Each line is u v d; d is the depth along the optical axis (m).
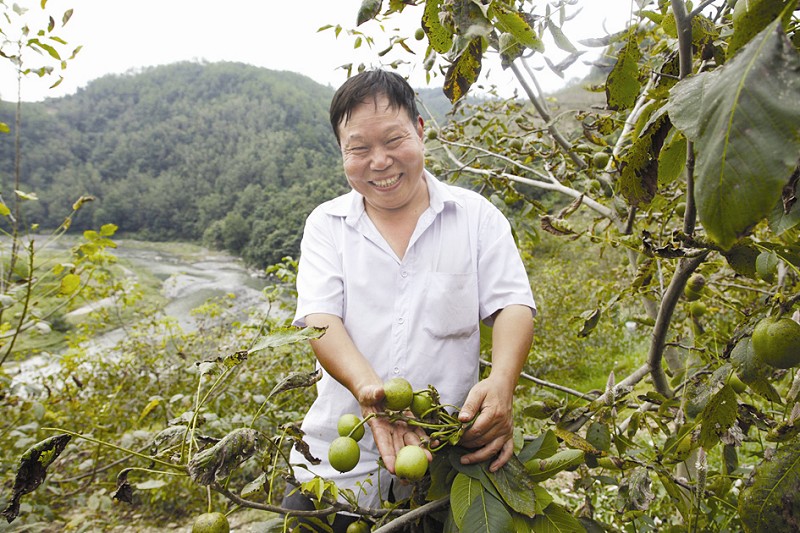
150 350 6.11
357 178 1.70
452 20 0.92
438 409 1.44
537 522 1.32
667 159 1.20
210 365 1.23
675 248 1.25
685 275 1.45
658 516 2.53
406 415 1.48
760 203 0.55
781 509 1.09
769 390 1.25
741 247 1.35
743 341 1.25
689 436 1.53
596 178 2.27
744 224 0.56
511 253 1.81
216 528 1.06
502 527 1.23
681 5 1.04
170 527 4.38
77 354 5.41
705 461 1.35
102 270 5.06
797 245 1.28
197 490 4.51
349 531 1.56
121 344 6.21
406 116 1.65
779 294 1.15
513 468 1.36
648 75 2.10
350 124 1.63
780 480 1.10
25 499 3.51
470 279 1.79
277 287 4.32
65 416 4.59
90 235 3.12
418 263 1.81
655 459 1.57
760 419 1.55
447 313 1.76
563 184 2.89
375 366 1.80
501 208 2.69
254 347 1.21
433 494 1.39
